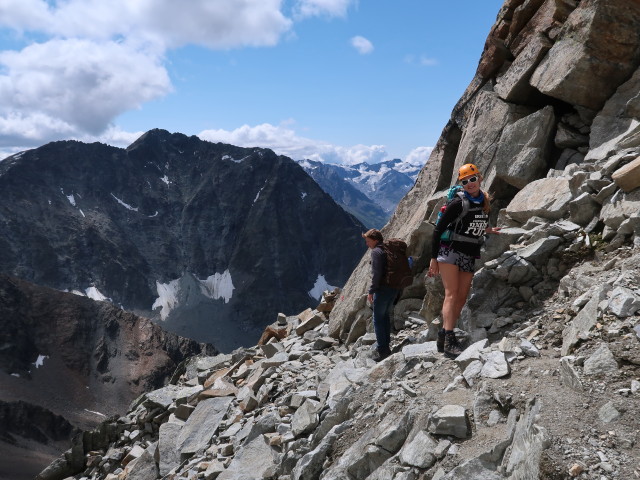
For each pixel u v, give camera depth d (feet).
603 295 12.87
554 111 23.29
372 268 17.56
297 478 13.83
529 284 16.71
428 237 21.88
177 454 22.06
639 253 13.96
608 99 20.79
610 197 16.25
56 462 28.71
